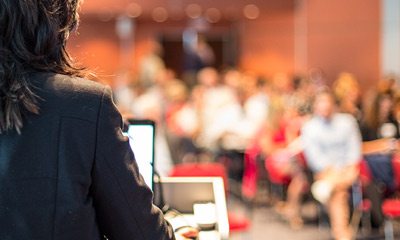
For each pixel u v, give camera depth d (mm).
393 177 5246
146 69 10461
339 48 11070
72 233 1117
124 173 1165
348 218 5551
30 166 1114
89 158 1137
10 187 1107
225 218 2150
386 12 10195
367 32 10516
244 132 7754
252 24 13258
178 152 5809
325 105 5633
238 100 9078
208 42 13961
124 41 14031
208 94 8523
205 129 7711
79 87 1171
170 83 9320
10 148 1118
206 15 13234
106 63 13938
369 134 6344
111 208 1175
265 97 8273
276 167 6449
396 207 4930
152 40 14125
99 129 1148
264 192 7531
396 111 6473
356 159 5484
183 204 2408
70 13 1239
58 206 1110
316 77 10375
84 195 1136
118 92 9438
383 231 5660
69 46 1278
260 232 5879
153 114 5461
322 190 5316
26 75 1151
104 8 12414
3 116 1111
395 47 10047
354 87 7695
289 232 5891
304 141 5707
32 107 1124
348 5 10883
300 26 12172
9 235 1099
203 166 3803
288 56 12516
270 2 12344
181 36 14148
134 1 12383
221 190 2383
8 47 1152
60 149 1124
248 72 12773
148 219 1211
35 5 1164
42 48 1179
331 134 5582
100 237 1192
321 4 11523
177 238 1837
